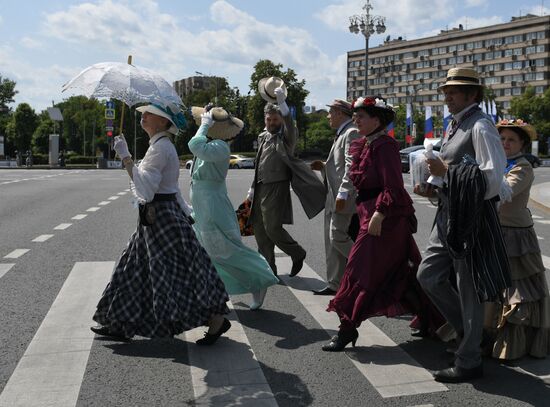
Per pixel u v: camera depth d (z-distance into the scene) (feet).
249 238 31.48
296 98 219.00
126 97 12.85
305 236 31.86
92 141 353.10
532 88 351.46
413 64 498.28
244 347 14.48
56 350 14.03
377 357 13.88
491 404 11.27
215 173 16.42
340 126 18.94
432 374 12.80
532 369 13.01
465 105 12.37
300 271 23.43
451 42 471.21
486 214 11.85
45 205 47.44
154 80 13.42
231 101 259.80
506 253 12.02
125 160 13.14
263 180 20.53
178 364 13.29
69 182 80.74
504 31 437.17
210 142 16.19
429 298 13.69
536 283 13.51
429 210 45.93
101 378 12.43
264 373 12.84
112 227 34.37
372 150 13.88
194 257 13.73
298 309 18.03
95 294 19.07
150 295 13.67
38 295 18.89
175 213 13.67
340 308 14.07
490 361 13.53
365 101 13.83
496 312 13.71
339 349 14.28
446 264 12.68
